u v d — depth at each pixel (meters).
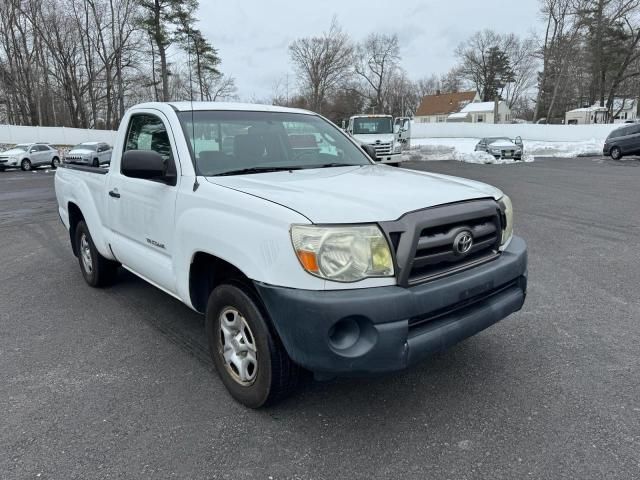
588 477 2.29
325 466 2.42
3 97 49.44
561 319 4.20
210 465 2.44
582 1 54.31
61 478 2.36
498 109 74.31
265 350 2.65
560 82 60.62
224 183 3.00
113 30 47.00
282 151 3.81
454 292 2.51
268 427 2.74
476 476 2.32
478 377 3.25
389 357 2.36
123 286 5.34
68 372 3.42
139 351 3.74
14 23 45.31
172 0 43.62
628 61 55.31
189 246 3.03
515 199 11.55
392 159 20.89
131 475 2.37
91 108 54.44
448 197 2.71
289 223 2.39
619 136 25.73
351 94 73.62
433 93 103.38
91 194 4.68
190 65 46.84
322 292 2.33
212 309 3.02
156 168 3.18
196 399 3.04
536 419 2.76
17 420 2.85
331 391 3.12
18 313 4.58
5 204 12.54
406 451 2.52
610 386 3.10
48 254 6.96
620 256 6.21
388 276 2.39
